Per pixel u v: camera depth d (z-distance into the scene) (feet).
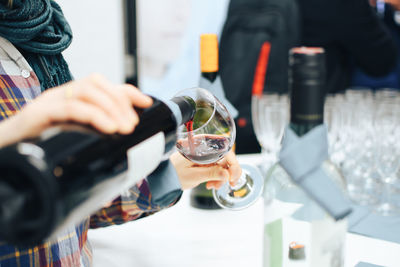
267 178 1.72
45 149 0.95
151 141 1.28
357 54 6.56
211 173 2.14
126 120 1.11
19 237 0.94
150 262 2.36
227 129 1.95
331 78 6.57
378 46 6.42
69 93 1.10
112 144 1.11
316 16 6.32
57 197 0.89
